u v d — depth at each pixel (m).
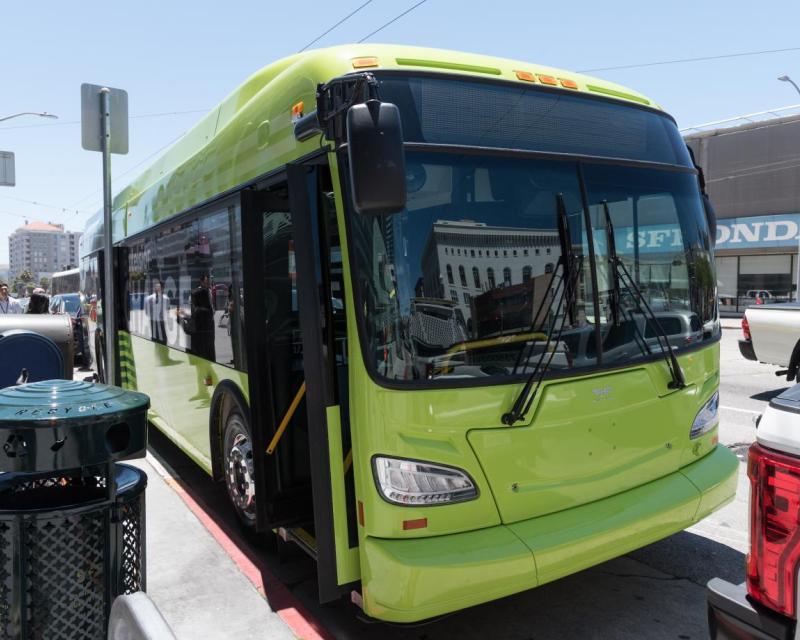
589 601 4.03
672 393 3.91
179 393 6.15
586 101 3.88
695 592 4.12
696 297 4.23
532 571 3.15
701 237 4.34
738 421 8.38
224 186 4.87
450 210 3.30
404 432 3.08
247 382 4.48
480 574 3.05
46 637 2.59
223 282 4.95
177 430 6.26
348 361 3.26
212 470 5.27
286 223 4.29
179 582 4.25
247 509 4.80
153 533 5.02
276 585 4.21
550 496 3.39
